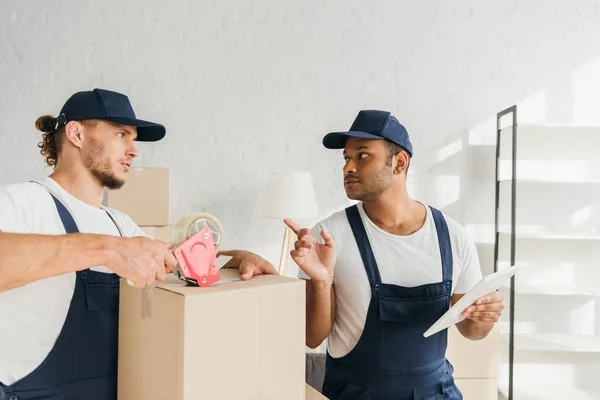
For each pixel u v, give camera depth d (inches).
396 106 123.5
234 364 30.2
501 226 121.0
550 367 117.3
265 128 125.0
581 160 117.3
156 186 109.0
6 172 123.7
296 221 124.7
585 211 117.6
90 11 123.2
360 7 123.5
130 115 43.7
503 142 119.7
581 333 117.1
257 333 31.4
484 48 122.0
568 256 117.6
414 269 52.1
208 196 125.0
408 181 123.0
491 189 122.2
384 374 50.6
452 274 53.4
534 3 121.2
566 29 120.8
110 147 43.0
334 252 47.6
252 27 124.1
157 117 124.2
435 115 122.9
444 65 122.6
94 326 39.5
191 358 28.3
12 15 122.8
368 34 123.6
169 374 29.4
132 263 30.5
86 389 38.8
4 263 29.1
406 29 123.0
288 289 33.3
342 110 124.3
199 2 124.0
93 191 44.3
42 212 40.2
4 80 123.1
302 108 124.6
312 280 48.4
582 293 106.9
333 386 52.5
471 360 84.6
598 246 117.1
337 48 123.9
